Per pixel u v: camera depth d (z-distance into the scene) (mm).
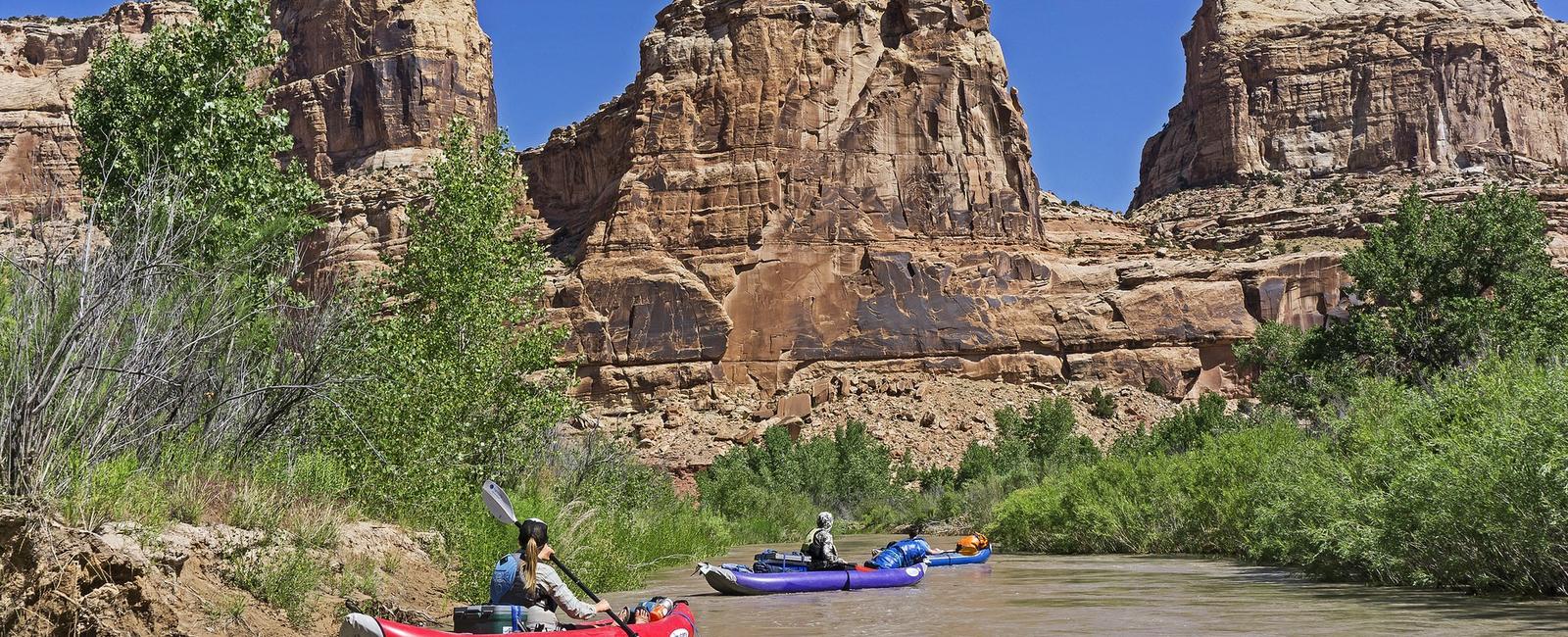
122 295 11195
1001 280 104250
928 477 75312
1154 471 30156
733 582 19312
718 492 57375
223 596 10984
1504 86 148250
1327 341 42781
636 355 100562
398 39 143125
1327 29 157375
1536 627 13109
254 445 14945
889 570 21281
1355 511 18594
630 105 116562
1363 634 13070
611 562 20234
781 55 108938
